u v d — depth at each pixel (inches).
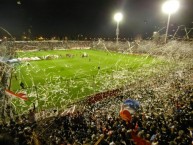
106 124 585.0
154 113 634.2
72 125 647.8
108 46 2908.5
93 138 467.5
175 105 709.3
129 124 553.6
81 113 791.7
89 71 1668.3
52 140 501.4
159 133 483.8
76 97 1112.2
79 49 3004.4
